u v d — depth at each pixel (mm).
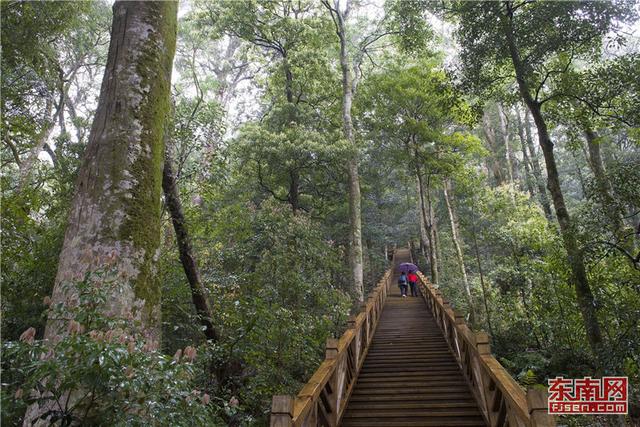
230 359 5211
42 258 5352
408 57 17422
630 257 5840
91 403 2098
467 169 16359
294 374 6383
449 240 25141
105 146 3262
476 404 4902
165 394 2221
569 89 7016
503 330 11648
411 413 4750
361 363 7027
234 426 4574
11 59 6688
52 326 2611
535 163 17875
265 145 13758
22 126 6992
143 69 3588
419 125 16203
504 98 8656
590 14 6586
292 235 9344
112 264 2805
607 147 16062
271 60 18406
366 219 23641
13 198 5527
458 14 8320
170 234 6961
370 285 25484
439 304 9469
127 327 2561
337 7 15961
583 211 5992
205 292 6078
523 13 7262
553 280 9141
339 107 17688
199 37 17766
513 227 12000
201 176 7246
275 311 5926
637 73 6453
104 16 12023
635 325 5750
